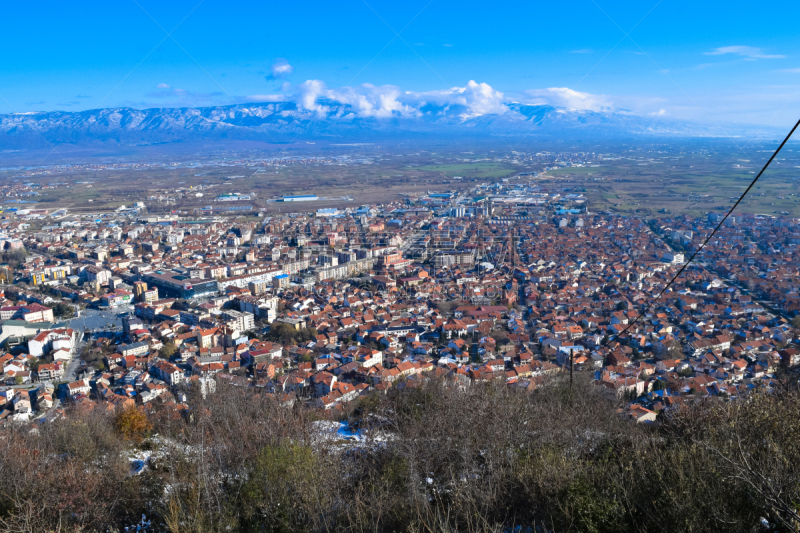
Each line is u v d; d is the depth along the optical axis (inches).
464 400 1610.5
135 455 1582.2
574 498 940.6
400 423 1668.3
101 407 2827.3
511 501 1037.2
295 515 1060.5
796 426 1084.5
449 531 933.8
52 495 1105.4
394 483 1162.0
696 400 2140.7
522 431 1374.3
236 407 2194.9
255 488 1106.1
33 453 1387.8
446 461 1246.3
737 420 1184.2
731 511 873.5
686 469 992.2
